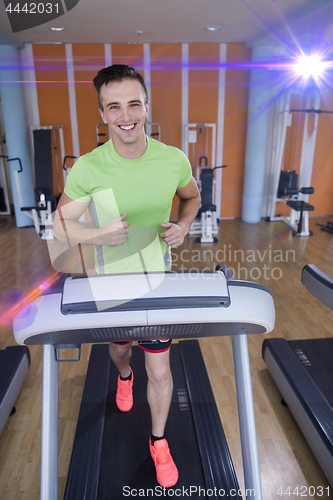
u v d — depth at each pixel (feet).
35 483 4.35
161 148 3.45
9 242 13.38
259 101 14.61
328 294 4.79
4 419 4.81
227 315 2.65
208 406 5.14
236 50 14.96
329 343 6.49
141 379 5.86
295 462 4.63
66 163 16.07
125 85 2.90
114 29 12.27
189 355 6.25
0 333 7.43
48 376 3.10
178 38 13.88
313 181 16.70
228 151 16.35
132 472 4.27
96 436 4.72
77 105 15.30
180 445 4.58
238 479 4.31
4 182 17.06
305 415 4.72
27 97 15.07
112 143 3.32
